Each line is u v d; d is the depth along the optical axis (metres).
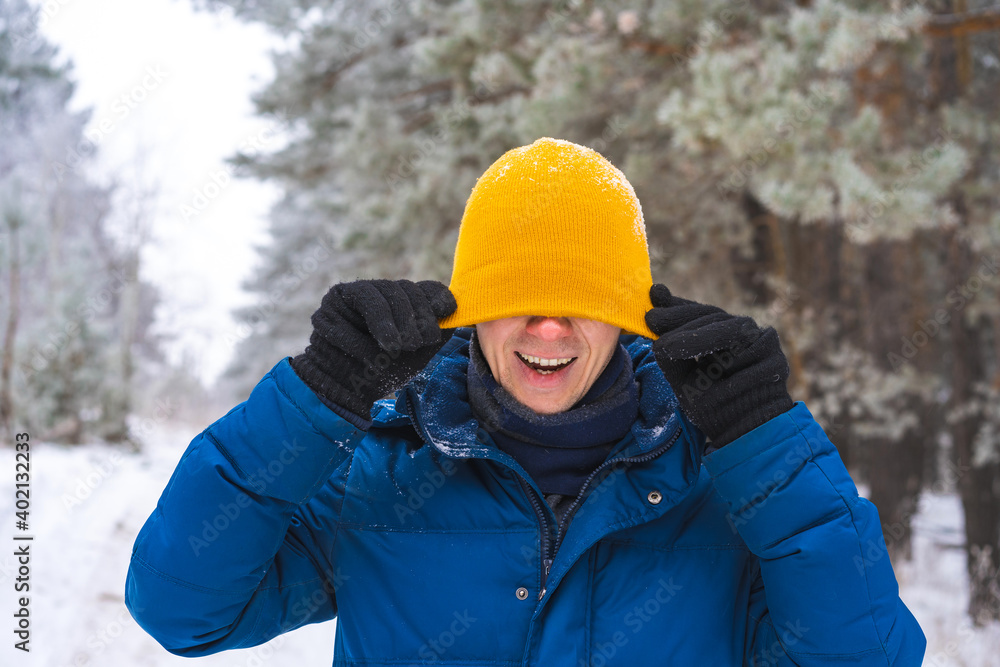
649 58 5.73
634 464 1.28
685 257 6.62
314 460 1.17
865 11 4.27
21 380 12.04
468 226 1.35
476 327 1.42
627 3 5.29
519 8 5.66
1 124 16.20
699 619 1.21
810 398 7.52
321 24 7.95
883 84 6.16
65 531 6.58
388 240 7.07
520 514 1.26
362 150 6.83
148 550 1.17
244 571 1.18
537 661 1.17
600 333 1.27
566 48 5.16
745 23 5.09
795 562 1.13
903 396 7.67
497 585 1.23
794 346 7.02
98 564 5.95
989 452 6.44
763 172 4.75
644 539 1.26
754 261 7.47
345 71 8.65
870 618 1.12
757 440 1.16
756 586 1.29
